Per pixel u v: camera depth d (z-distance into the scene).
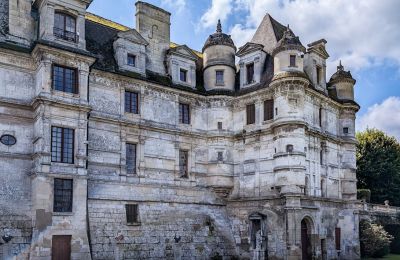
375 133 66.31
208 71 42.75
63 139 30.62
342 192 44.47
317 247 38.25
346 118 46.09
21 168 29.95
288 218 36.00
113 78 35.75
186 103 40.72
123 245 32.91
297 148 37.03
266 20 45.38
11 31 31.70
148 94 37.84
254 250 37.94
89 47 36.41
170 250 35.66
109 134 34.78
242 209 39.88
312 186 39.34
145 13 40.69
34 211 28.73
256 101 40.62
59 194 29.86
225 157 41.00
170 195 37.44
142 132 36.75
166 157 38.00
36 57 31.11
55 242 28.97
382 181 63.88
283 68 38.41
